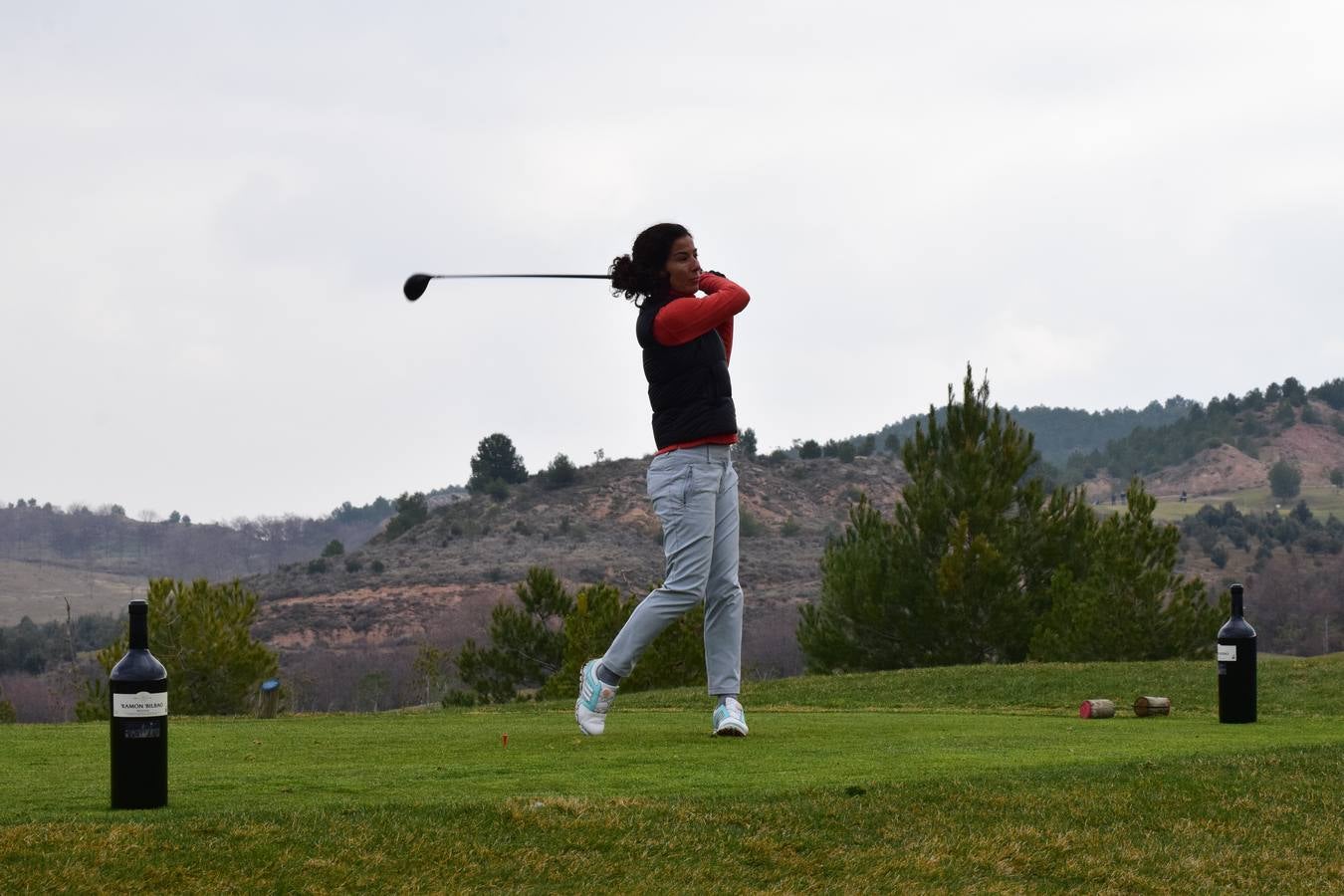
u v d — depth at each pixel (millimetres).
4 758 7867
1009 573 32875
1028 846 5574
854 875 5090
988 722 10625
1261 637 111562
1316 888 5340
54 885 4445
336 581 153000
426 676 65062
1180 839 5875
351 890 4578
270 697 32375
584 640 32875
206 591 32875
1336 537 180750
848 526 36750
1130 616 29875
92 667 104500
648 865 5016
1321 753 7801
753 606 123188
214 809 5629
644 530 180125
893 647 34219
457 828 5277
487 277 8914
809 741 8578
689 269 8711
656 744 8344
